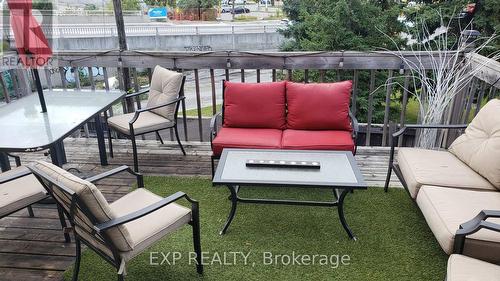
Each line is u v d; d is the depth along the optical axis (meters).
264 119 3.36
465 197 2.15
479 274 1.53
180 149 4.06
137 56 3.97
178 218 2.02
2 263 2.33
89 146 4.22
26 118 2.86
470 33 3.48
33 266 2.29
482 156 2.40
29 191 2.24
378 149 3.91
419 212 2.77
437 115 3.45
